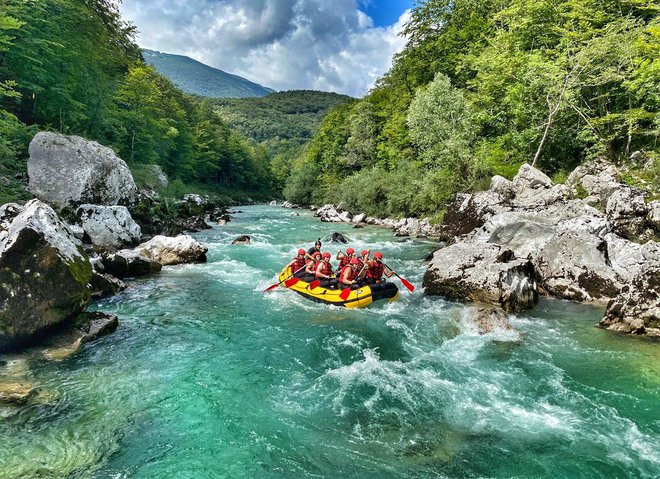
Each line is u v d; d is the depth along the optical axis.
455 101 25.72
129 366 6.86
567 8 20.73
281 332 8.80
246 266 14.95
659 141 16.52
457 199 21.50
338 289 10.98
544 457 4.81
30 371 6.40
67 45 22.39
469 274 10.88
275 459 4.70
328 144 63.34
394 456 4.83
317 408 5.85
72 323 7.73
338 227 28.80
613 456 4.82
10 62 19.73
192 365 7.04
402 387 6.49
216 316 9.63
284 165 107.31
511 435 5.25
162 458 4.61
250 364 7.19
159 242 14.99
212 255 16.77
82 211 15.38
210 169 65.25
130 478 4.26
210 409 5.69
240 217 37.06
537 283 12.05
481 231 15.10
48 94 22.12
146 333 8.35
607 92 17.78
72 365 6.73
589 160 17.69
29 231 6.98
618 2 19.00
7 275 6.80
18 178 17.41
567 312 10.20
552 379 6.73
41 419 5.20
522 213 14.61
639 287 8.73
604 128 18.17
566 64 18.42
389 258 17.23
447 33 35.59
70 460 4.48
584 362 7.32
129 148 34.56
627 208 12.45
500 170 21.61
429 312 10.20
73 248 8.00
